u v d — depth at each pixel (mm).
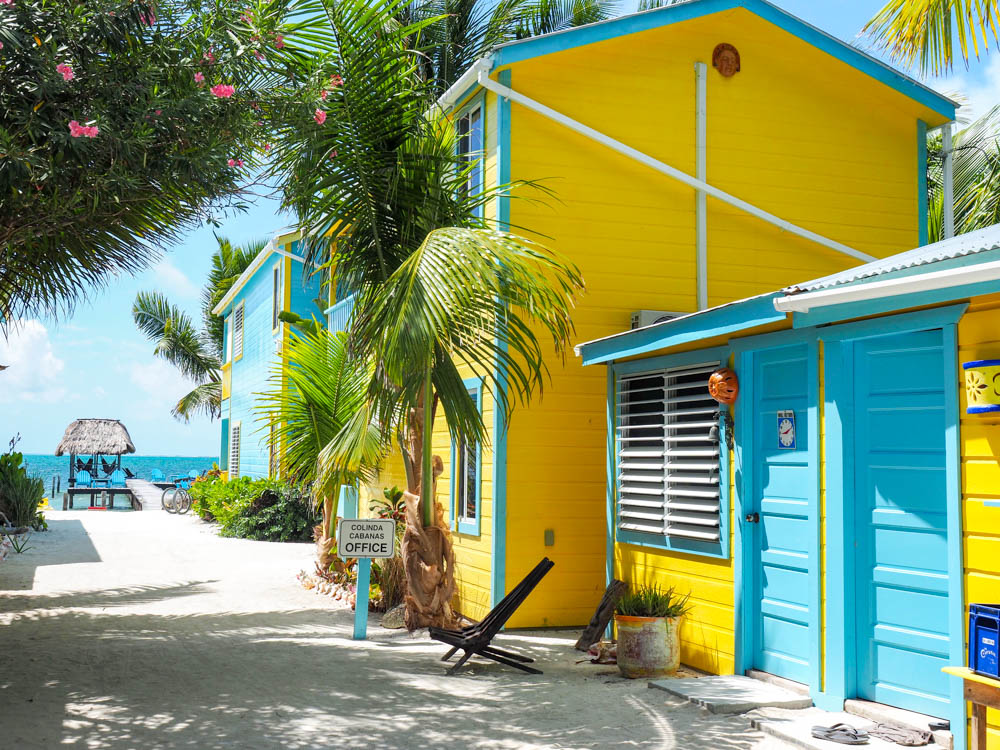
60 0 6492
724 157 11180
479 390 10477
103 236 8148
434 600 9148
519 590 7809
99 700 6449
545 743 5555
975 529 5379
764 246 11203
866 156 11781
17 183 6445
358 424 9531
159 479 43594
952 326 5590
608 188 10625
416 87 8578
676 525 8172
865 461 6348
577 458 10188
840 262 11492
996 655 4629
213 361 38219
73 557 15820
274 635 9188
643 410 8836
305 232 8742
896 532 6094
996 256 5105
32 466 131375
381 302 7367
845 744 5414
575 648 8594
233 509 20562
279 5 7562
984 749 4758
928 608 5820
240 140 7543
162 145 6957
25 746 5320
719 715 6203
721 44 11242
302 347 12391
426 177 8492
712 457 7832
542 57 10500
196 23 7094
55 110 6480
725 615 7477
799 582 6801
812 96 11609
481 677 7406
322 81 7812
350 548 8953
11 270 8516
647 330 8219
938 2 7820
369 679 7246
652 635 7348
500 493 9891
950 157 12008
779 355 7180
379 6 8055
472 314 7320
